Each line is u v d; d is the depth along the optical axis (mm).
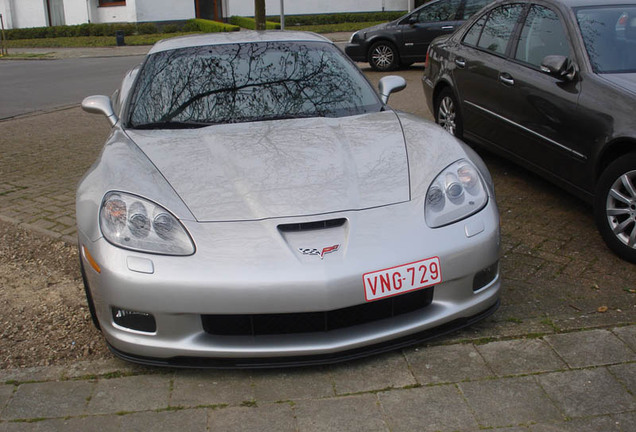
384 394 2543
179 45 4191
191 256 2520
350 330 2633
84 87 12812
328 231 2602
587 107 3926
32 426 2400
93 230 2705
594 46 4199
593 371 2635
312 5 29562
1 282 3768
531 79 4562
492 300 2875
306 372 2709
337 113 3607
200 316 2551
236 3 29391
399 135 3240
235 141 3162
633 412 2385
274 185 2773
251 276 2463
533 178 5309
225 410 2477
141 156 3059
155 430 2371
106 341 2791
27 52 23703
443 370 2684
